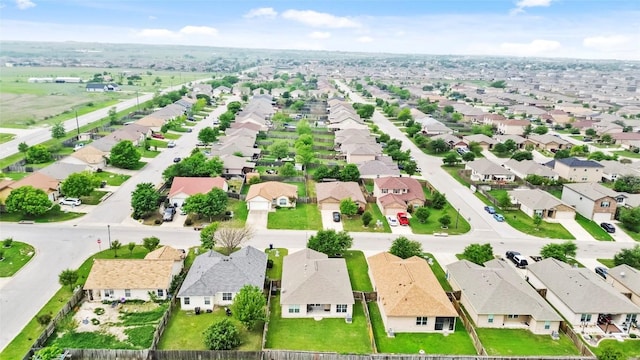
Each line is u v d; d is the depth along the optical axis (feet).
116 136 429.79
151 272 194.90
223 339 160.15
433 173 397.60
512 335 177.27
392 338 173.17
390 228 274.98
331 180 355.36
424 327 177.58
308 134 487.20
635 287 204.64
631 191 348.38
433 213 302.04
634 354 169.07
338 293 186.50
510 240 264.72
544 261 221.25
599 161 410.11
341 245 231.09
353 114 606.14
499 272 203.72
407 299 178.70
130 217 274.98
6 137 468.75
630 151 505.25
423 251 245.86
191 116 627.46
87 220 268.41
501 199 319.88
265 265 212.02
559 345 172.04
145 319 178.81
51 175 316.81
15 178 338.54
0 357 154.20
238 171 364.79
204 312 185.68
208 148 452.35
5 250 228.43
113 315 180.45
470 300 187.62
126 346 161.99
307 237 258.16
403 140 526.57
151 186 283.38
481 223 287.89
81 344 161.89
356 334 174.70
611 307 185.78
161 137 483.51
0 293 191.72
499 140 524.11
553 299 199.93
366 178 365.61
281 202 303.07
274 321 181.27
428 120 594.65
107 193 312.50
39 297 189.78
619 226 290.76
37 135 482.28
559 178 389.80
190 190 294.66
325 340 170.50
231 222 269.03
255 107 641.40
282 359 156.97
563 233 277.64
